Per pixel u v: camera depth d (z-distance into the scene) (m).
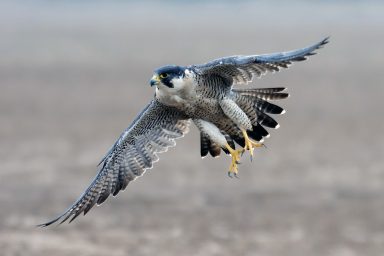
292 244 19.06
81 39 81.94
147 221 20.88
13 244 18.84
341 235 19.66
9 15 122.94
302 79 49.50
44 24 105.06
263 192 23.66
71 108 38.53
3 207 22.05
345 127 33.28
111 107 39.06
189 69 10.46
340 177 25.23
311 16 124.19
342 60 59.91
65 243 19.00
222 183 24.70
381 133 32.06
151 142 11.17
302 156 28.06
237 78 10.60
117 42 79.00
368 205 22.16
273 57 9.99
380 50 67.75
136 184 24.58
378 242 19.17
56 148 29.52
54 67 56.69
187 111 10.77
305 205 22.22
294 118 35.38
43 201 22.69
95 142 30.70
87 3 154.25
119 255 18.12
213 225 20.52
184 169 26.28
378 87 45.44
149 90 45.19
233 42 78.44
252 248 18.69
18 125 33.97
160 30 96.50
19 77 50.78
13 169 26.30
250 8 146.50
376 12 128.38
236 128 10.95
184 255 18.20
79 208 10.61
